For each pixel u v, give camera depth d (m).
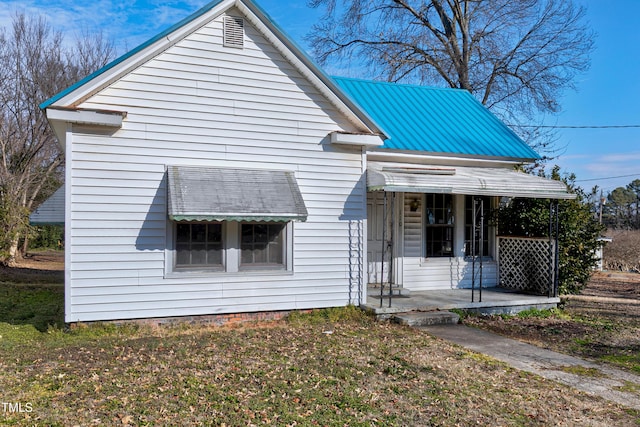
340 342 8.52
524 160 13.34
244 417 5.32
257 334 8.95
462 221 13.42
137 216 9.02
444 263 13.15
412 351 8.12
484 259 13.73
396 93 14.89
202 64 9.50
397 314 10.49
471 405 5.89
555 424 5.46
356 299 10.79
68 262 8.57
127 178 8.96
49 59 24.36
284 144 10.16
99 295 8.77
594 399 6.27
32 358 7.29
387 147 11.77
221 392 6.02
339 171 10.66
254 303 9.88
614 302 14.69
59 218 21.50
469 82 25.91
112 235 8.84
